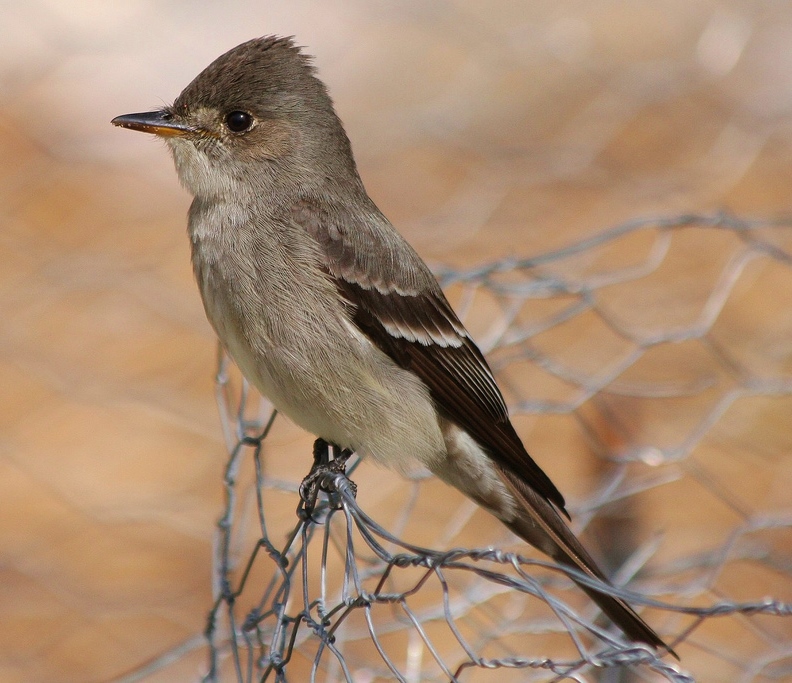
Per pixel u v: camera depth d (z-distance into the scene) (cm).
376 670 544
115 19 1247
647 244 1065
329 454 574
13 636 684
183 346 948
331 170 582
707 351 881
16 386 896
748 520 608
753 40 1402
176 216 1107
